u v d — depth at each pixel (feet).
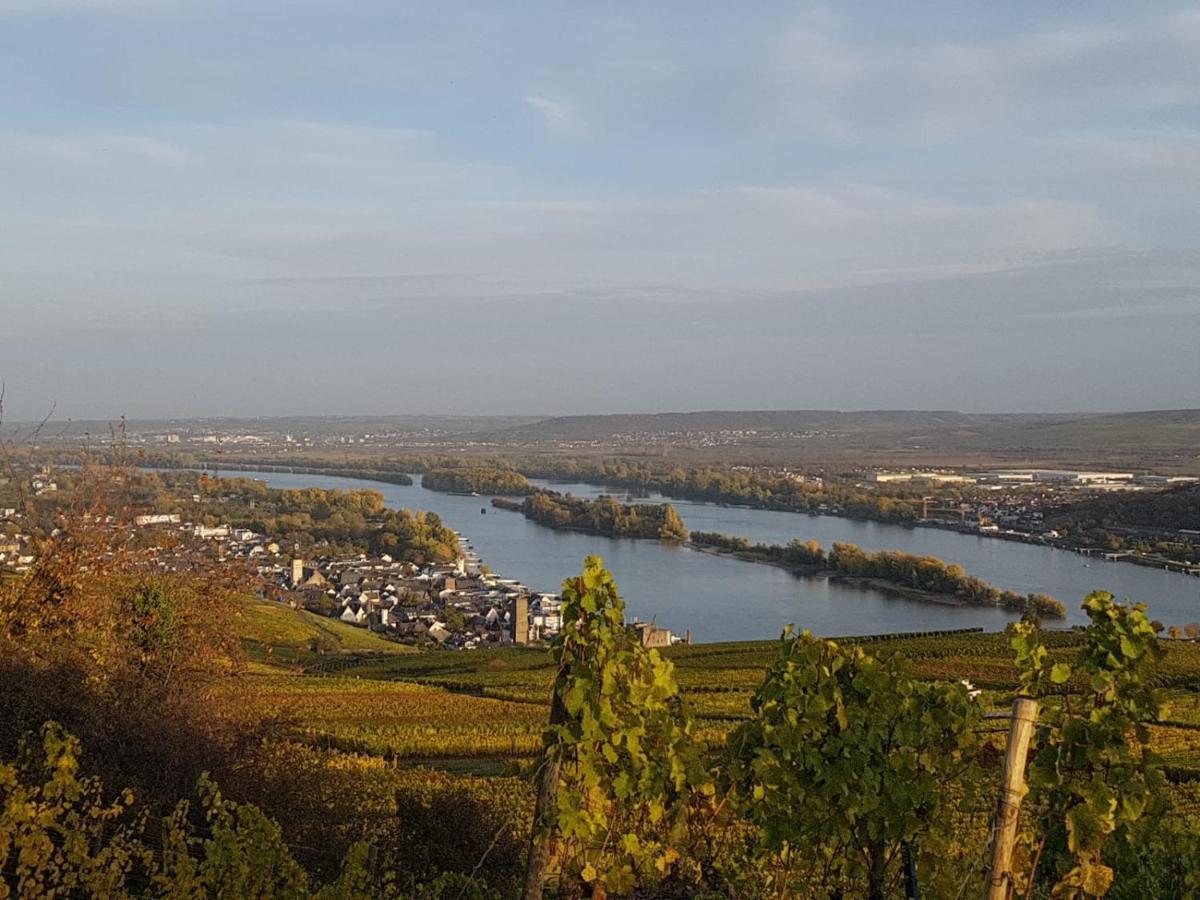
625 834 22.82
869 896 23.12
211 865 26.16
